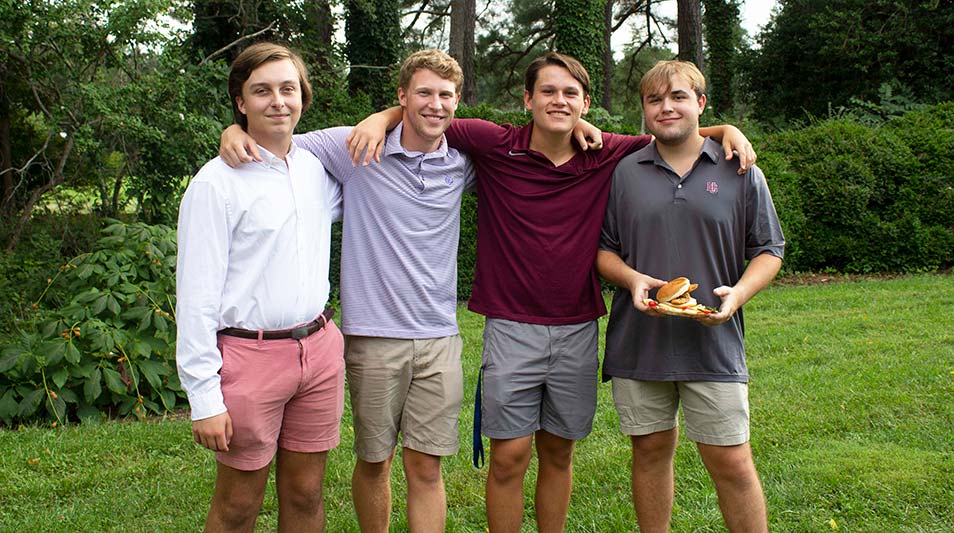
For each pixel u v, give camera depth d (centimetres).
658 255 278
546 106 279
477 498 364
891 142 1039
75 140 680
